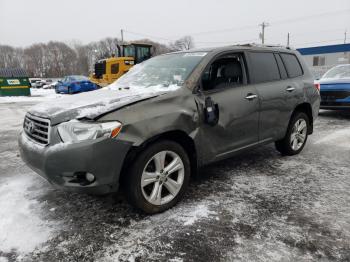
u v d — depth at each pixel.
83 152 2.61
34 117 3.04
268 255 2.41
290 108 4.56
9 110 12.72
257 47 4.32
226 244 2.57
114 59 16.45
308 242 2.57
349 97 7.58
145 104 2.94
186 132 3.19
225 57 3.85
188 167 3.29
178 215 3.05
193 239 2.64
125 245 2.58
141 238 2.68
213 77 3.74
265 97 4.09
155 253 2.47
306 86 4.89
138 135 2.80
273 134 4.37
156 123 2.92
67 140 2.68
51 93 26.78
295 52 5.05
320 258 2.37
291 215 3.02
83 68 90.38
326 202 3.28
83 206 3.27
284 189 3.63
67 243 2.62
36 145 2.88
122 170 2.89
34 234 2.75
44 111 2.98
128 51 17.11
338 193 3.51
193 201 3.35
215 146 3.55
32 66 93.38
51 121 2.78
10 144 6.15
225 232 2.74
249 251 2.47
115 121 2.71
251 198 3.41
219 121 3.52
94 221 2.97
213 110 3.37
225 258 2.39
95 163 2.64
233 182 3.87
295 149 4.94
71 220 2.99
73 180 2.72
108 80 16.78
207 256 2.42
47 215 3.08
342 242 2.56
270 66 4.40
